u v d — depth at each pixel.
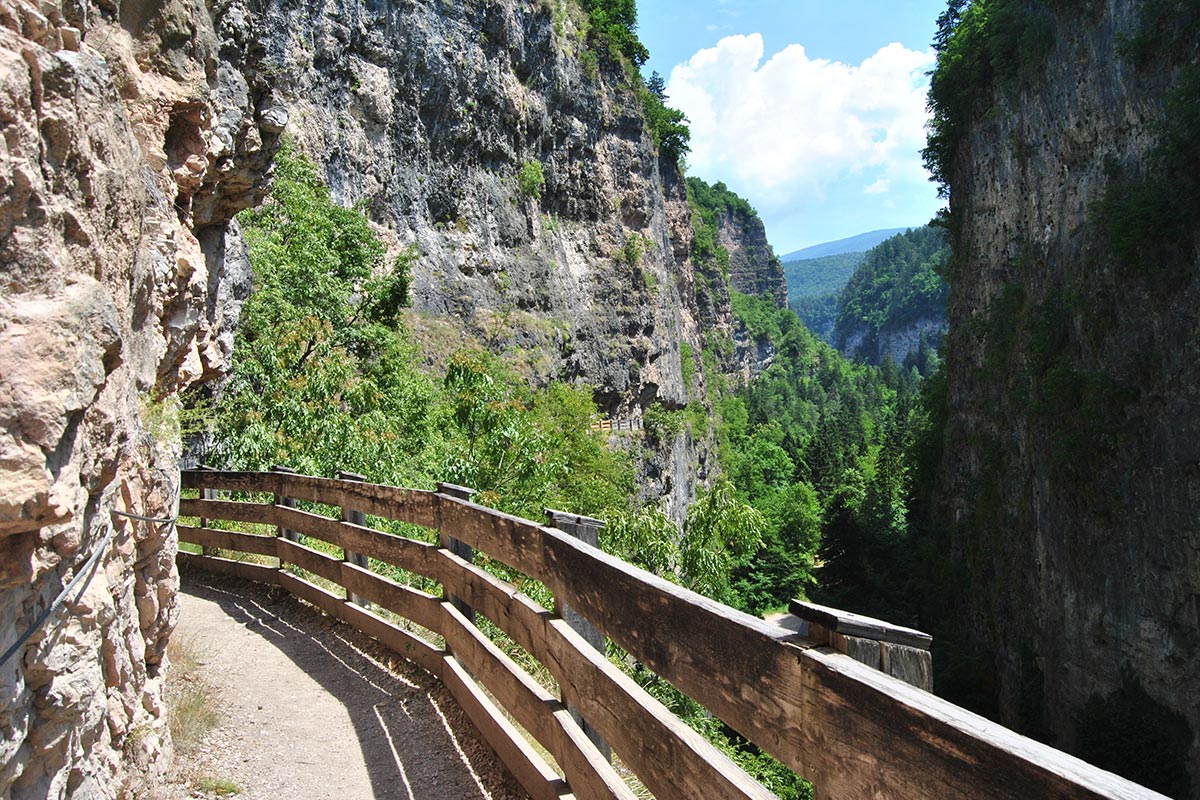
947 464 51.75
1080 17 35.94
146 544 3.54
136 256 3.11
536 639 3.67
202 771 4.02
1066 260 35.50
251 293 14.19
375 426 12.54
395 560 5.72
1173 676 27.45
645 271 59.38
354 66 32.41
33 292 1.94
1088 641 31.52
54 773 2.21
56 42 2.31
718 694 2.10
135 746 3.18
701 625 2.18
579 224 53.31
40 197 1.97
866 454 114.81
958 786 1.30
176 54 5.08
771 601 48.06
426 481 12.93
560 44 51.66
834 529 53.53
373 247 21.25
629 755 2.68
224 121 6.71
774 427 116.50
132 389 3.12
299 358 13.30
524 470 12.40
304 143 27.83
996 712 39.66
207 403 9.66
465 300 37.50
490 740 4.18
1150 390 28.81
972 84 47.88
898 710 1.44
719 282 129.00
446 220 38.69
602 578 2.89
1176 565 27.36
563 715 3.39
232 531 8.76
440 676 5.13
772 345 177.38
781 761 1.83
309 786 4.03
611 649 7.04
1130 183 31.11
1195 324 27.09
